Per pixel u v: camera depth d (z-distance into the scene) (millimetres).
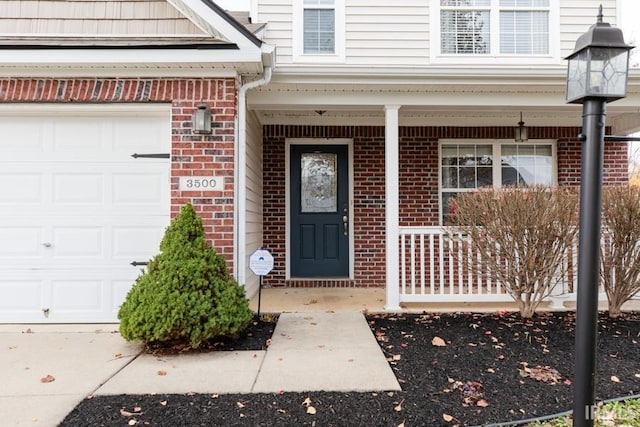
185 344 3904
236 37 4480
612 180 7059
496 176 7293
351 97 5379
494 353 3729
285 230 7074
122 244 4824
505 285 4992
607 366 3459
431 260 5430
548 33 6539
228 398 2854
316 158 7273
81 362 3561
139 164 4852
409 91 5355
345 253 7215
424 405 2748
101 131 4852
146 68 4617
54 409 2689
